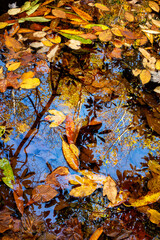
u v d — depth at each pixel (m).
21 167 0.88
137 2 1.34
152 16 1.29
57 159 0.90
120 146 0.94
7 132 0.93
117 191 0.87
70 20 1.19
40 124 0.95
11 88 1.01
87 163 0.90
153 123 0.99
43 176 0.87
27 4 1.22
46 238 0.80
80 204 0.85
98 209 0.85
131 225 0.84
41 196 0.85
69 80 1.05
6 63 1.05
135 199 0.87
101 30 1.19
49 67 1.07
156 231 0.83
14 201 0.84
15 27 1.14
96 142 0.94
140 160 0.92
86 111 0.99
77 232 0.82
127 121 0.98
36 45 1.11
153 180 0.89
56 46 1.11
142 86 1.06
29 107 0.98
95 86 1.04
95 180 0.88
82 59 1.10
